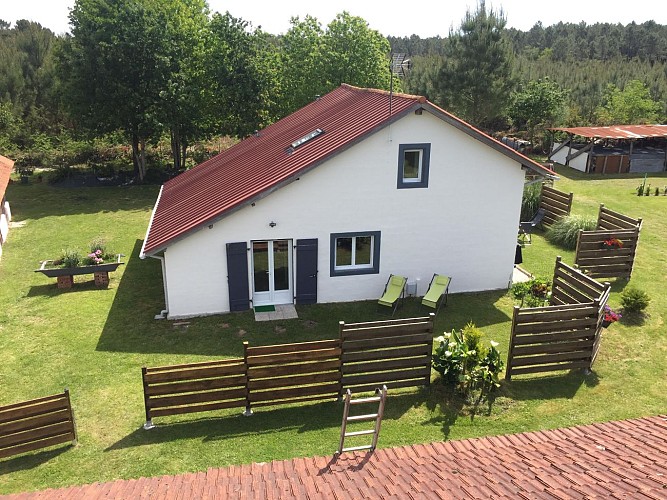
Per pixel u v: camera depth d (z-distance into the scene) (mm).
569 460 7090
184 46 33094
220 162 21141
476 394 11938
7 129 42156
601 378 12688
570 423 11055
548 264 20156
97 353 13758
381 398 8203
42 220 26359
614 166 37594
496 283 18016
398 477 7004
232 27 33188
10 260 21016
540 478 6398
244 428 10812
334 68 34938
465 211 16875
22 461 9891
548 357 12562
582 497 5609
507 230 17453
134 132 32594
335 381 11586
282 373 11172
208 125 35000
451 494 6062
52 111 47719
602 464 6777
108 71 30359
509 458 7508
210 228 15070
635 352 13875
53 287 18172
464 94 38062
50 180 34125
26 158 38219
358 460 8117
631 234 18281
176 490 7152
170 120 31969
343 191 15672
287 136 19531
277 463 8156
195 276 15438
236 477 7617
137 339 14477
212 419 11117
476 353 11945
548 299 15664
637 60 78812
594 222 22031
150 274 19297
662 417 8945
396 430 10734
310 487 6770
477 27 37062
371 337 11508
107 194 31562
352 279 16688
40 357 13594
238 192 15758
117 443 10352
